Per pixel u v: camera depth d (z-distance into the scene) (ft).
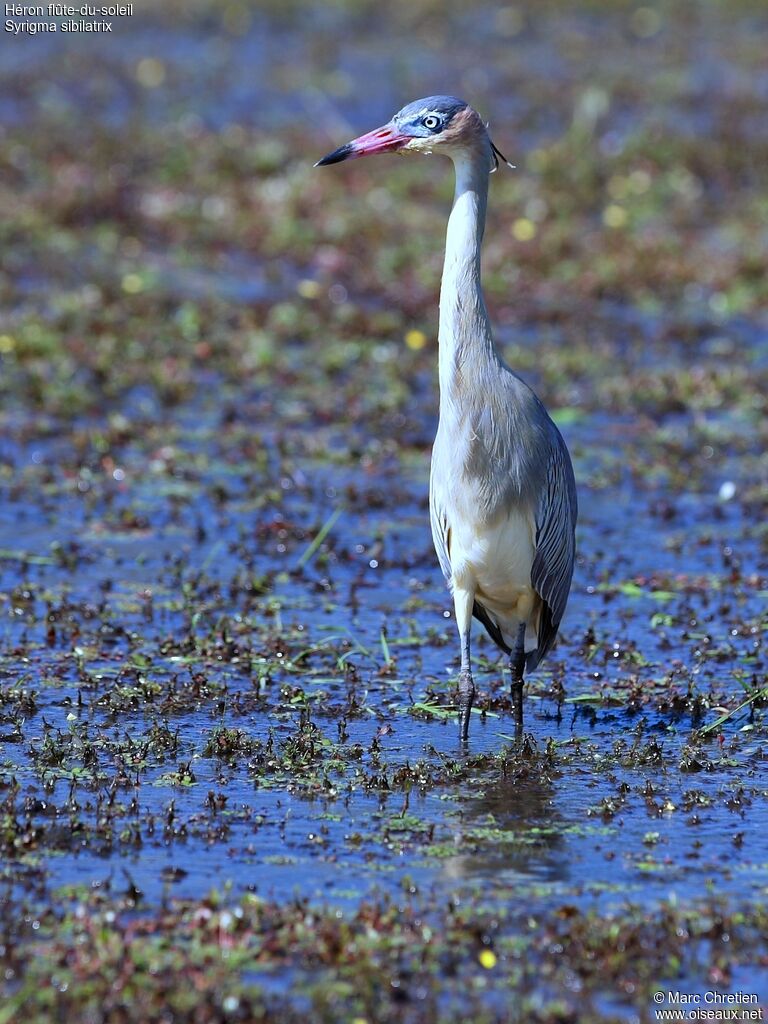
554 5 130.00
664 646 38.65
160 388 57.52
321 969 23.24
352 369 61.77
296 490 49.62
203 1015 21.79
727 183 87.51
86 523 46.32
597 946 23.79
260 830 28.14
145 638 38.19
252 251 74.23
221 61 109.40
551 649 37.32
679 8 131.75
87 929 23.86
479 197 33.45
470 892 25.85
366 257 74.54
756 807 29.73
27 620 38.96
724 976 23.27
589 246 77.30
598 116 98.37
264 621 39.65
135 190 81.15
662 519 48.11
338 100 99.86
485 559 32.94
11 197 77.51
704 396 59.11
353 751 32.01
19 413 55.21
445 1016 22.09
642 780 31.01
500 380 32.55
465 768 31.35
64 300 66.18
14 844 26.73
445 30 121.29
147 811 28.78
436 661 37.86
